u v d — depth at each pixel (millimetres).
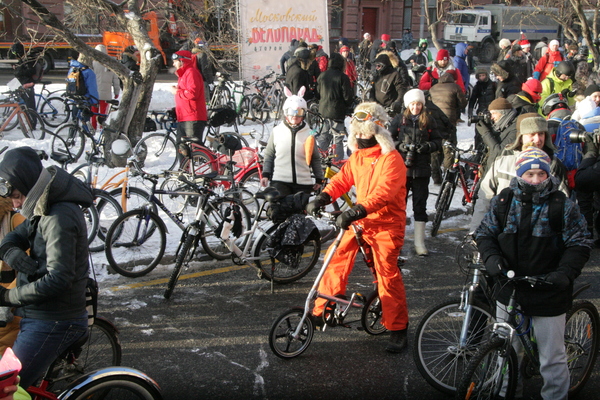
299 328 4266
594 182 6074
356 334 4824
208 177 6238
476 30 30266
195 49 12906
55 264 2719
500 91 10297
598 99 6883
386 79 10242
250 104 14430
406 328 4500
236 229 5684
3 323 3006
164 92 15016
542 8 15641
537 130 4227
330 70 9742
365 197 4254
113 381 2908
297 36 16125
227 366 4277
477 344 3799
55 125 12914
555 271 3191
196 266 6344
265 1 15781
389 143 4172
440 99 9297
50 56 21297
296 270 5977
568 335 3803
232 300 5473
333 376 4160
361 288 5797
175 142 10312
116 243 5965
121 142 9297
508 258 3342
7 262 2791
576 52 14688
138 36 10172
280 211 5285
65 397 2822
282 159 6262
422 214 6703
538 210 3254
